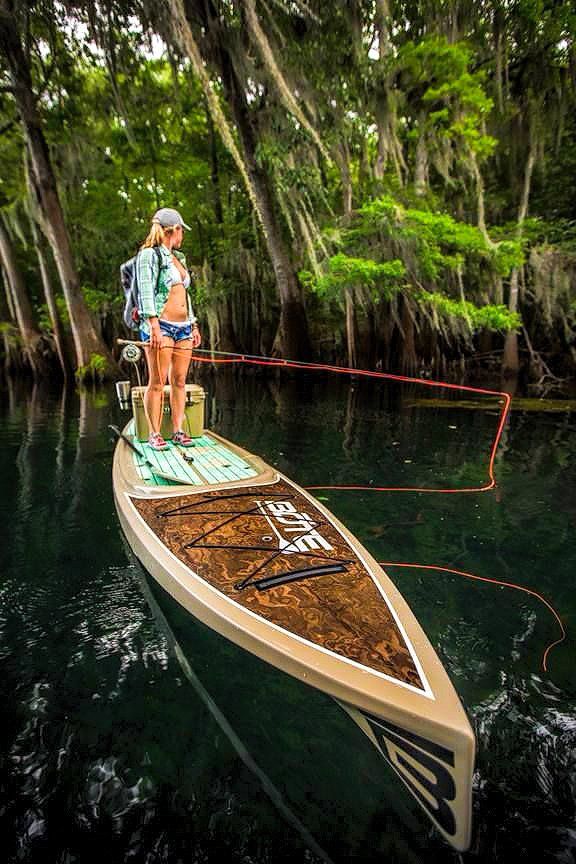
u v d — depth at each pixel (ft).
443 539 12.98
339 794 5.85
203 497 11.12
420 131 44.60
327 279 45.42
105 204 61.57
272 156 43.24
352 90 41.65
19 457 20.79
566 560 11.83
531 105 46.39
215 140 64.64
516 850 5.16
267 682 7.73
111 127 57.77
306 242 47.83
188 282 14.67
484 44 43.88
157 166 61.31
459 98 41.78
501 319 43.45
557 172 52.29
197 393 16.16
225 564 8.29
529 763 6.19
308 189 45.24
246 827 5.40
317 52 38.65
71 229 64.64
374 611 7.00
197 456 14.26
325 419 31.12
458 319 47.55
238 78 42.11
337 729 6.88
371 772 6.20
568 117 47.55
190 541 9.11
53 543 12.39
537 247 49.03
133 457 14.47
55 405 37.24
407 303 51.83
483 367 64.39
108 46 39.60
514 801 5.70
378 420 30.81
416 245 42.63
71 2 37.17
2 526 13.44
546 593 10.32
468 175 50.42
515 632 8.93
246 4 31.12
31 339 61.36
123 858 5.07
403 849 5.19
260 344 64.13
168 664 8.02
